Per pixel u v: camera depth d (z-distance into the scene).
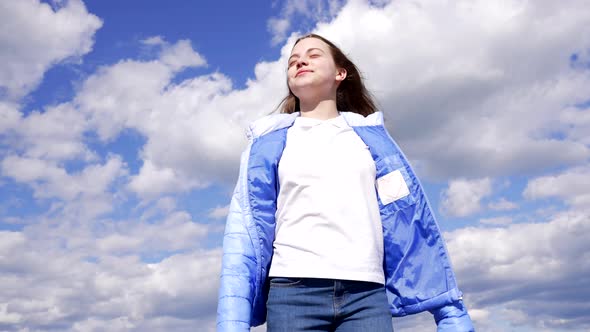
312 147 2.80
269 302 2.51
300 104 3.14
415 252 2.76
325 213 2.56
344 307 2.44
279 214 2.69
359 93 3.40
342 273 2.44
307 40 3.15
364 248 2.54
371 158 2.88
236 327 2.42
